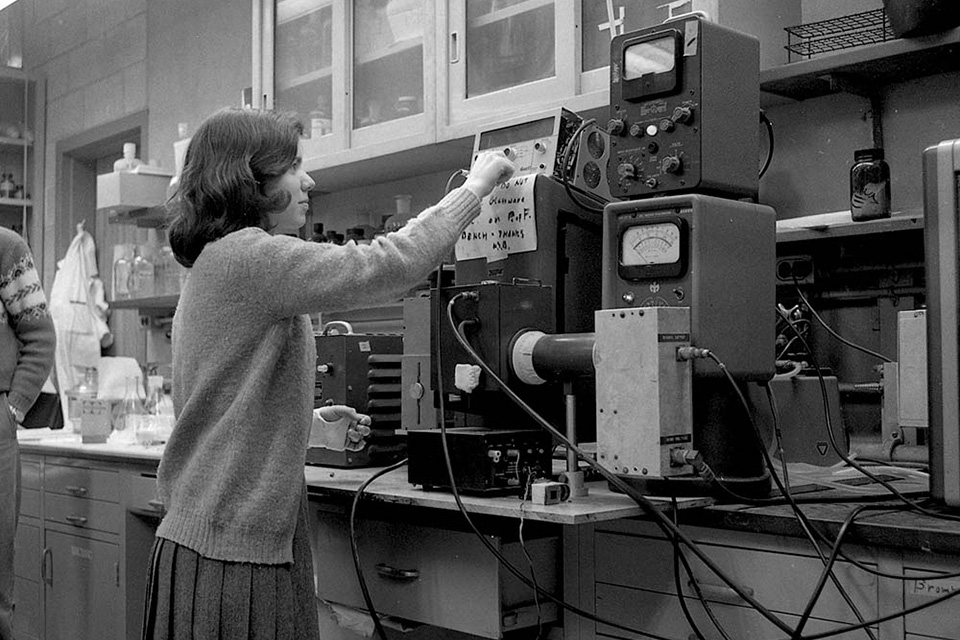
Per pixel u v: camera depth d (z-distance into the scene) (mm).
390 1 2939
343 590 1951
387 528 1853
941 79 2164
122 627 2848
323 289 1438
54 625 3174
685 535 1585
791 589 1495
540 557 1783
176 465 1524
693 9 2174
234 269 1460
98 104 5074
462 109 2682
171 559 1465
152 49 4602
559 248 1976
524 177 1953
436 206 1606
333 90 3098
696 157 1637
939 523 1397
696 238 1602
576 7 2424
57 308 4809
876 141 2248
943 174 1501
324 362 2283
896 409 2018
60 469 3148
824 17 2352
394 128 2879
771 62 2285
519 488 1714
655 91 1681
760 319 1706
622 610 1715
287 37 3365
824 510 1534
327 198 3566
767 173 2447
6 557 2553
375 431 2264
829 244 2262
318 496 1955
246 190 1536
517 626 1728
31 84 5570
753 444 1674
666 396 1520
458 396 1854
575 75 2412
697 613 1607
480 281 2031
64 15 5375
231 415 1455
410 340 2205
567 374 1671
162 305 4234
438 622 1762
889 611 1404
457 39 2697
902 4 1937
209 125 1573
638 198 1741
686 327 1572
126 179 3957
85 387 3879
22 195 5539
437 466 1749
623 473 1548
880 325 2209
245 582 1434
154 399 3510
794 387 2061
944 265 1495
